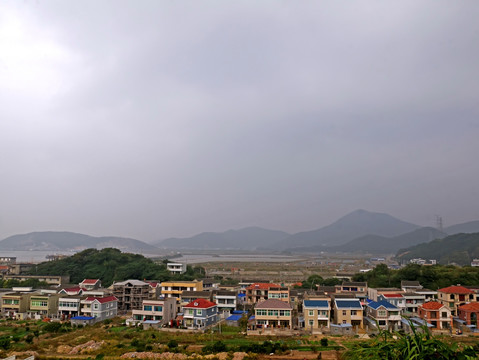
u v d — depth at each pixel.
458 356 16.98
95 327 81.81
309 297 87.50
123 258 161.00
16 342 68.06
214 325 82.75
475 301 82.75
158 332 75.56
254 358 57.09
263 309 79.56
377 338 19.28
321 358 56.84
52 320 89.75
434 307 75.69
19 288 111.25
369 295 101.38
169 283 104.19
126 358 57.00
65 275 143.88
